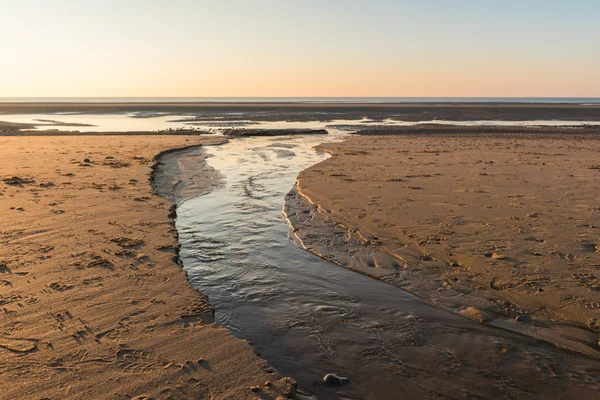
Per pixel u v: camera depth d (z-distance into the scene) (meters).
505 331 4.75
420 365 4.18
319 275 6.27
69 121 40.50
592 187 10.79
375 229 7.91
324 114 48.69
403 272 6.24
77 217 8.02
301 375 4.02
